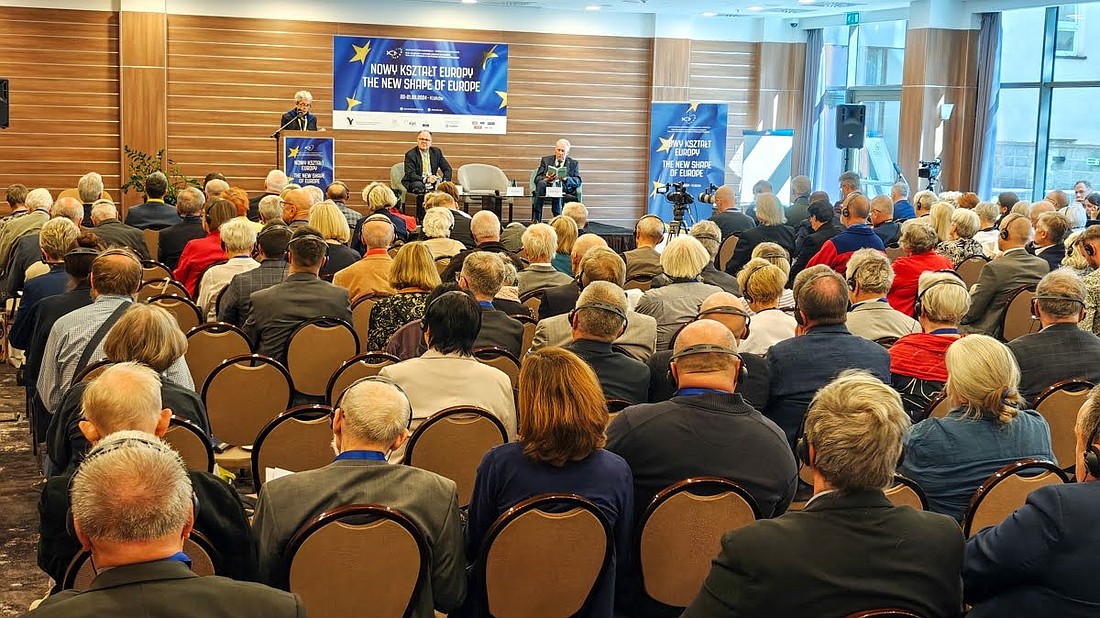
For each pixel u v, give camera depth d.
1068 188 14.06
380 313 5.11
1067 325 4.42
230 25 14.29
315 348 5.19
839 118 15.05
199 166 14.45
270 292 5.36
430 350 3.87
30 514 5.10
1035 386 4.37
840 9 15.37
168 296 5.91
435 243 7.83
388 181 15.09
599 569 2.89
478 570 2.82
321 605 2.62
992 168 14.92
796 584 2.11
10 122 13.90
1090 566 2.22
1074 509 2.24
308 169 12.96
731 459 3.06
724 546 2.19
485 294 5.03
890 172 16.09
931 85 14.67
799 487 4.08
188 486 1.90
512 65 15.43
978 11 14.57
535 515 2.79
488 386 3.81
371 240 6.46
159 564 1.83
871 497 2.19
